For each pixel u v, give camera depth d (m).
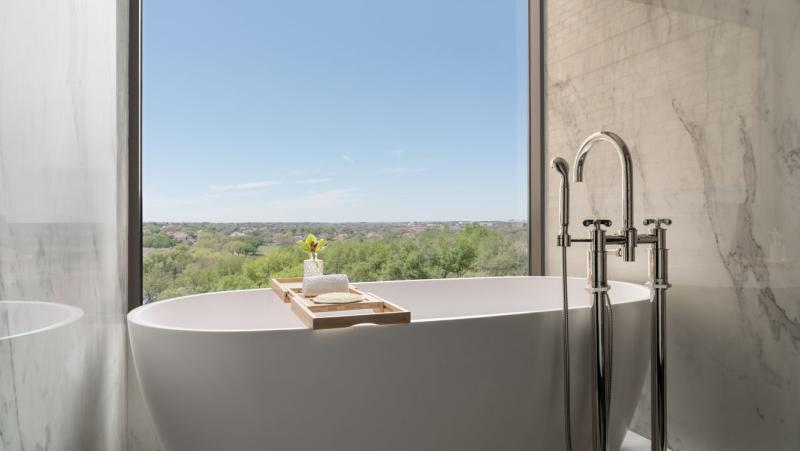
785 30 1.71
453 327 1.67
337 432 1.58
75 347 1.53
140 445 2.26
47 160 1.31
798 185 1.68
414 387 1.64
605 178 2.54
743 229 1.85
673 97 2.14
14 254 1.12
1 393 1.05
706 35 2.00
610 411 1.92
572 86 2.76
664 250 1.79
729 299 1.91
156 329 1.57
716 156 1.96
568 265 2.81
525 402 1.78
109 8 1.98
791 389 1.70
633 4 2.35
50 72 1.33
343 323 1.54
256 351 1.52
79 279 1.58
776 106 1.74
